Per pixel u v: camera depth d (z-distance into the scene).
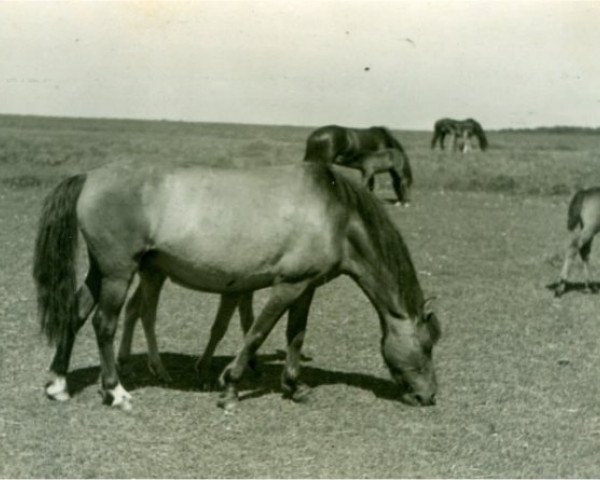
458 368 8.30
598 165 37.44
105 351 6.74
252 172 6.88
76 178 6.71
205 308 10.80
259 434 6.30
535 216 22.06
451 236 17.94
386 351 7.04
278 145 49.97
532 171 34.38
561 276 12.15
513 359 8.69
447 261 14.89
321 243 6.79
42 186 24.64
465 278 13.37
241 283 6.90
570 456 6.01
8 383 7.26
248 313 7.98
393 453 5.97
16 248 14.34
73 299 6.68
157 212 6.57
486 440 6.29
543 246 17.02
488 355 8.84
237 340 9.38
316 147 23.86
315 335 9.71
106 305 6.69
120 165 6.73
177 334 9.48
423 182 30.39
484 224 20.09
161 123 122.06
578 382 7.89
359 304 11.50
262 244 6.70
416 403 7.07
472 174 32.62
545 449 6.13
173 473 5.49
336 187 6.92
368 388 7.65
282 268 6.79
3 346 8.41
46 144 42.44
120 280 6.66
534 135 101.75
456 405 7.14
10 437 6.02
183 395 7.22
